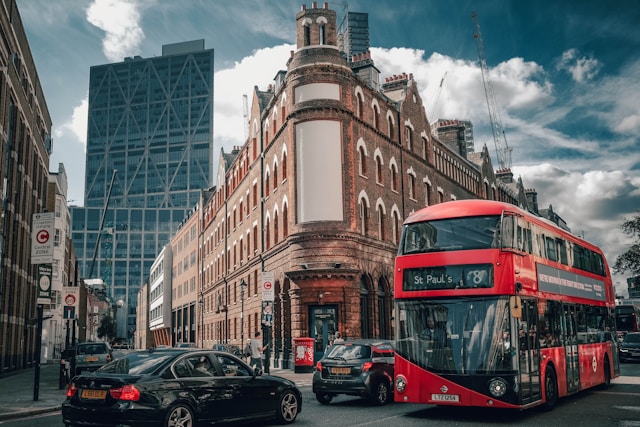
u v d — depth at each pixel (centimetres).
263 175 3941
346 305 2931
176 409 964
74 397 966
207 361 1066
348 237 3038
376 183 3497
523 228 1296
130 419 905
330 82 3164
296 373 2762
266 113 3975
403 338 1235
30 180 3950
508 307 1162
